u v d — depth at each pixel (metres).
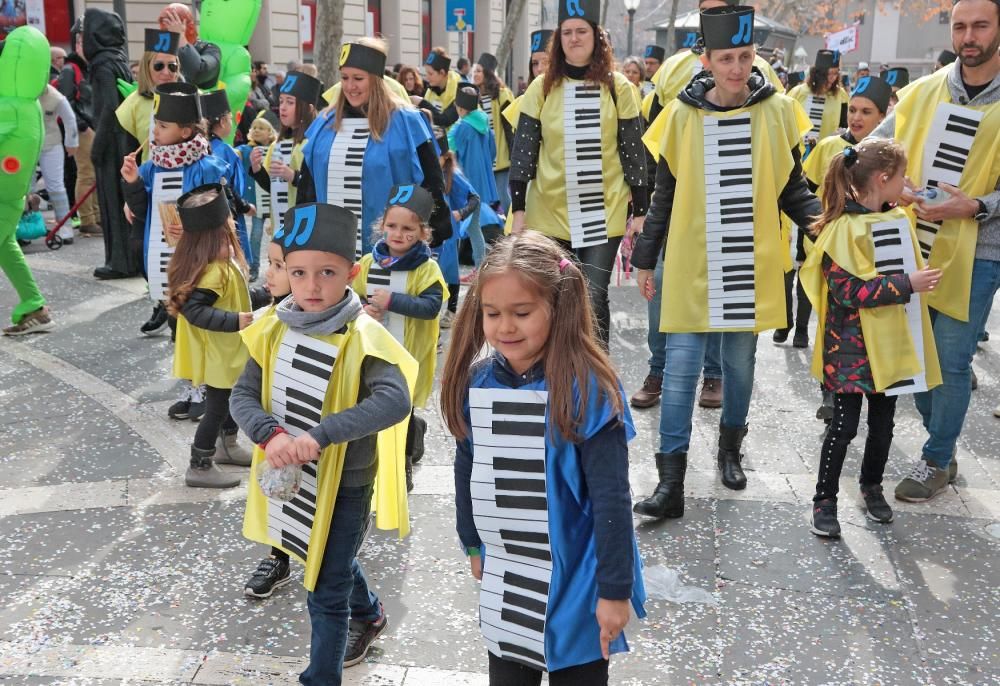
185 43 8.34
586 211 5.53
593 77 5.39
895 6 51.97
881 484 4.46
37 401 5.68
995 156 4.24
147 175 5.71
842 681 3.10
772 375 6.36
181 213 4.16
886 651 3.27
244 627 3.40
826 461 4.09
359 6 21.78
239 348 4.37
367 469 2.85
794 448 5.11
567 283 2.14
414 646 3.28
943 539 4.08
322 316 2.71
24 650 3.23
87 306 7.92
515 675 2.40
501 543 2.31
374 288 4.22
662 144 4.29
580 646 2.24
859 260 3.90
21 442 5.06
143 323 7.42
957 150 4.30
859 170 3.94
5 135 6.55
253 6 9.69
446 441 5.14
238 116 9.57
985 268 4.29
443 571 3.78
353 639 3.17
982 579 3.75
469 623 3.43
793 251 8.73
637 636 3.34
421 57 25.52
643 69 11.74
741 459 4.93
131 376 6.17
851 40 21.86
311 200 5.01
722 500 4.46
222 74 9.44
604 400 2.14
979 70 4.26
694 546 4.00
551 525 2.23
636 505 4.20
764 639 3.33
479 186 9.37
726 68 4.07
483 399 2.25
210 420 4.46
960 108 4.29
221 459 4.79
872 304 3.87
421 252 4.25
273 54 20.28
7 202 6.74
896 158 3.93
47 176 10.40
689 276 4.27
